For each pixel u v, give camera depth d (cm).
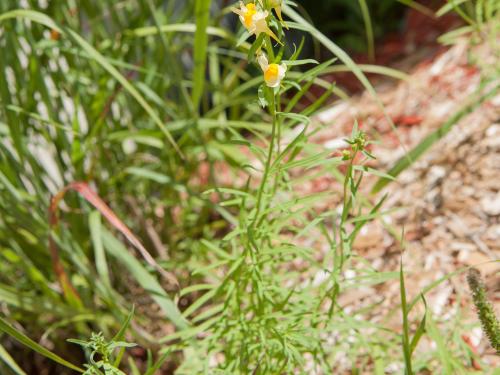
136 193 90
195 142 88
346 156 48
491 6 88
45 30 83
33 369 82
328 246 83
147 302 84
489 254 76
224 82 97
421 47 122
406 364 50
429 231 81
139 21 83
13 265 80
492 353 65
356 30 142
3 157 71
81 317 72
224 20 123
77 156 76
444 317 70
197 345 61
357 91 123
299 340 53
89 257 83
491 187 82
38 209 73
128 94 86
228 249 83
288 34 139
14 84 77
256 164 103
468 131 90
